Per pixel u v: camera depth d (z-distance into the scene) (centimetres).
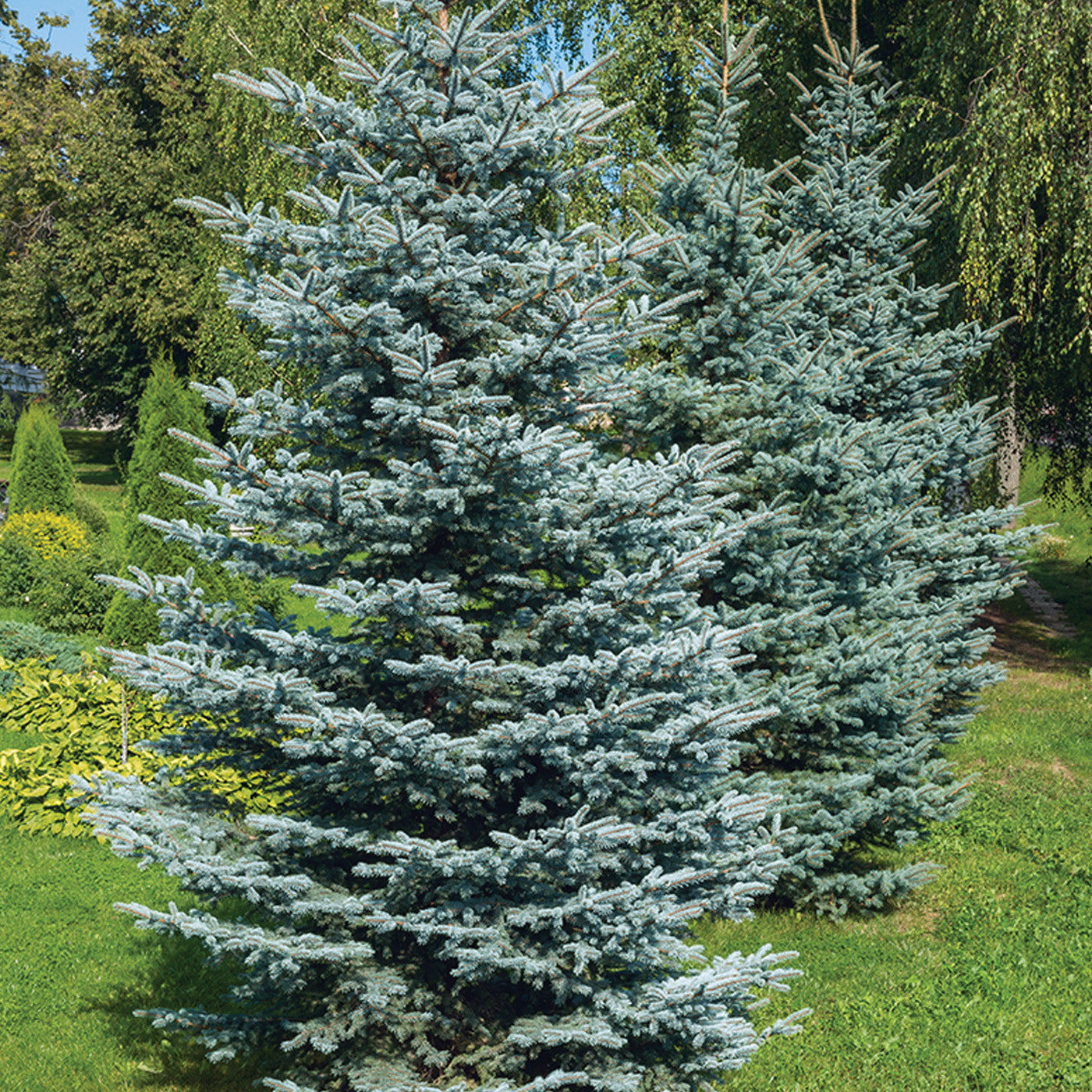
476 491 541
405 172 619
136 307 3262
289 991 547
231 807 600
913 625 970
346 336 552
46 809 1017
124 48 3259
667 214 946
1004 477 1739
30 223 4009
